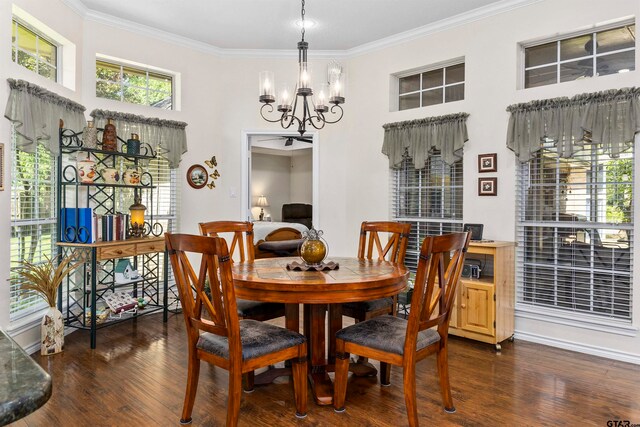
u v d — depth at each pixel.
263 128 4.81
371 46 4.57
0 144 2.75
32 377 0.65
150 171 4.29
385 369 2.57
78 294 3.73
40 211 3.31
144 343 3.28
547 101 3.29
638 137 2.96
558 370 2.81
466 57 3.87
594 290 3.23
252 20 3.99
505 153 3.62
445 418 2.17
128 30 4.05
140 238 3.68
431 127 4.03
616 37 3.19
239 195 4.82
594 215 3.23
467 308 3.35
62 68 3.60
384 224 3.25
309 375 2.60
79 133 3.41
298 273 2.39
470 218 3.84
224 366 1.99
